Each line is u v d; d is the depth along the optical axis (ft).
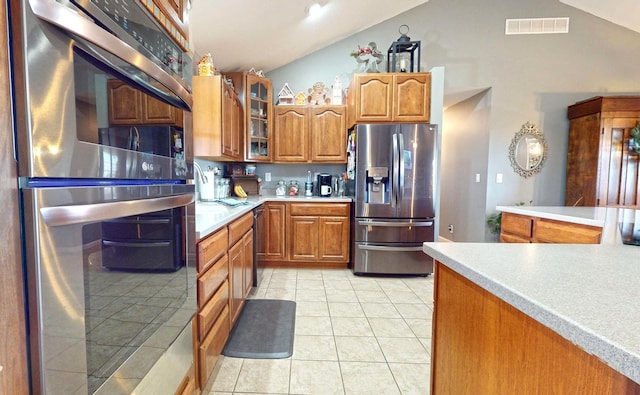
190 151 3.74
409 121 10.66
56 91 1.78
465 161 14.71
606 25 12.42
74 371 1.93
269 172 13.14
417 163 10.34
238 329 6.89
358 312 7.85
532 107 12.68
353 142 10.98
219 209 7.42
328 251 11.32
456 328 2.92
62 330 1.83
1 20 1.56
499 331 2.28
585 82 12.58
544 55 12.55
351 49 12.58
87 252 2.05
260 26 9.23
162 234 3.08
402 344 6.39
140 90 2.68
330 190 12.33
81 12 1.94
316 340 6.49
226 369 5.52
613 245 3.41
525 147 12.74
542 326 1.87
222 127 8.44
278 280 10.23
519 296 1.92
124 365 2.51
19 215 1.65
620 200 10.91
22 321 1.67
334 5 9.74
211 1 7.27
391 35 12.45
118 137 2.42
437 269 3.32
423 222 10.44
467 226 14.52
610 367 1.42
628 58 12.48
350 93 11.43
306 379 5.27
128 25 2.50
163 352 3.13
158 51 3.04
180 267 3.46
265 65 12.19
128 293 2.57
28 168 1.65
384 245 10.53
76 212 1.87
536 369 1.92
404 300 8.66
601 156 10.98
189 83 3.91
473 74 12.58
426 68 12.50
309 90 12.53
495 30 12.50
